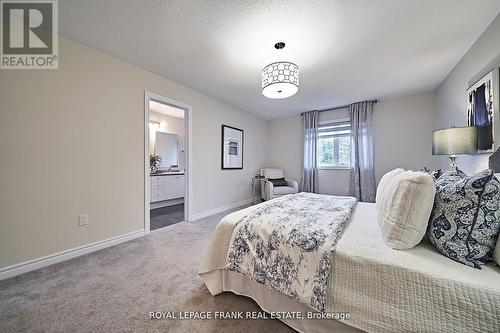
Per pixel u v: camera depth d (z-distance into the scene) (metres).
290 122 5.09
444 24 1.74
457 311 0.74
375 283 0.89
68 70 1.97
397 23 1.73
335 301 0.96
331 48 2.10
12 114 1.67
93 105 2.15
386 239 1.04
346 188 4.20
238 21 1.72
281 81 1.88
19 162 1.70
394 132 3.71
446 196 0.95
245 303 1.36
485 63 1.81
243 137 4.60
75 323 1.18
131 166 2.51
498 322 0.68
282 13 1.62
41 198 1.82
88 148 2.12
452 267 0.83
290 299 1.14
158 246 2.30
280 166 5.25
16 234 1.69
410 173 1.11
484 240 0.83
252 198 4.89
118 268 1.81
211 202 3.77
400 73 2.71
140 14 1.64
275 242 1.20
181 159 5.61
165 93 2.88
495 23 1.66
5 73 1.65
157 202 4.53
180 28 1.81
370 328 0.88
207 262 1.46
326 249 1.03
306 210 1.66
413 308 0.81
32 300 1.37
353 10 1.58
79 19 1.71
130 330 1.13
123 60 2.39
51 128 1.87
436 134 1.91
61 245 1.94
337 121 4.29
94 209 2.17
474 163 2.09
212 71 2.66
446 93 2.82
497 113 1.61
